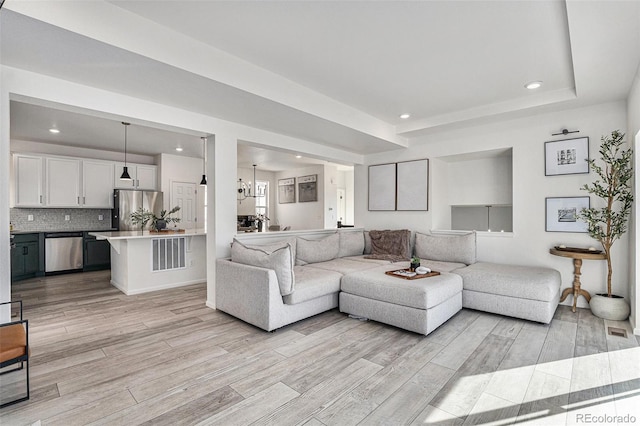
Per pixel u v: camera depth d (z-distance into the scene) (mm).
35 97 2490
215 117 3646
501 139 4273
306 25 2281
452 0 1991
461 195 5273
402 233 4969
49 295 4383
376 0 1997
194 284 5105
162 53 2301
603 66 2635
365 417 1765
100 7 2020
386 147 5230
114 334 2961
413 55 2707
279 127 4047
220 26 2303
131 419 1743
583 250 3518
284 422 1726
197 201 7414
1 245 2322
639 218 2893
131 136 5367
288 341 2801
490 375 2197
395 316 3051
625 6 1820
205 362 2404
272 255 3094
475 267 3854
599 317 3342
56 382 2111
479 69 2961
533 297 3148
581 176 3691
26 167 5559
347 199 9859
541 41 2471
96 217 6641
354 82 3273
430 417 1759
